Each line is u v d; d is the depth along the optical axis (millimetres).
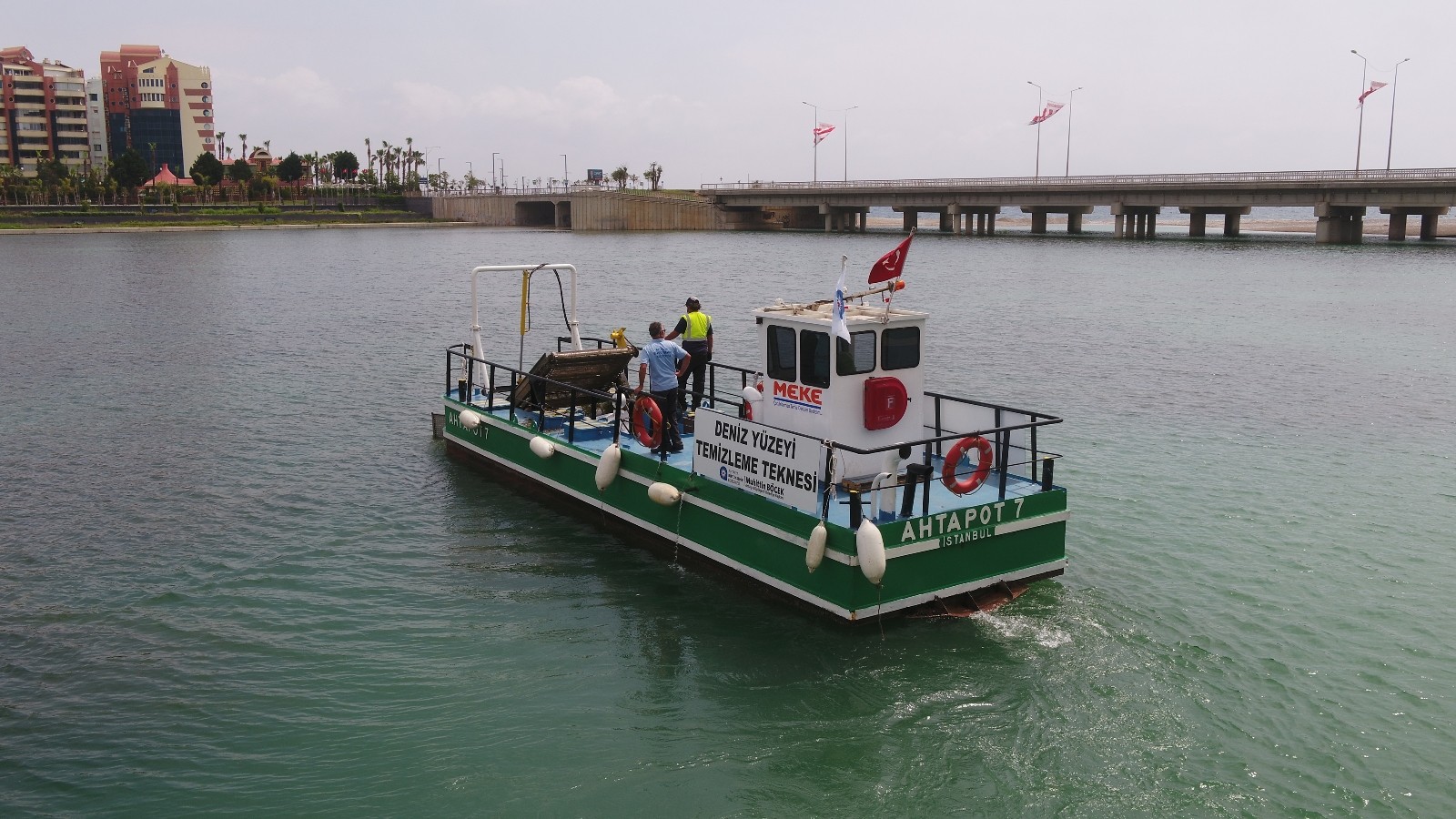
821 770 9586
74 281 60250
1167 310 45000
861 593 11453
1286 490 17453
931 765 9617
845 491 12711
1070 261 76562
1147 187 101188
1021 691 10836
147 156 192375
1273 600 12977
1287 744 9867
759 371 15008
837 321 11719
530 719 10484
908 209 132750
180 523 16328
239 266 73625
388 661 11719
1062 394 25953
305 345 34875
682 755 9828
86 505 17281
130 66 191750
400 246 102000
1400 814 8828
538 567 14352
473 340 19688
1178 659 11461
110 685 11148
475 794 9273
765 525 12469
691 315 16078
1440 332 37562
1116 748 9844
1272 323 40344
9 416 24031
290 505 17188
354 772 9594
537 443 16547
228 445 21172
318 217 154125
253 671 11484
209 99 199500
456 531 15805
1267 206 96000
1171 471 18562
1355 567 14016
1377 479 18109
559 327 40156
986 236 121000
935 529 11789
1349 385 27219
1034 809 9000
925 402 14617
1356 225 94750
